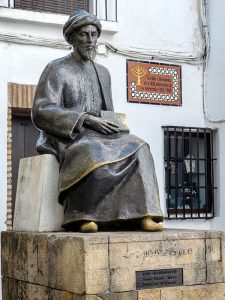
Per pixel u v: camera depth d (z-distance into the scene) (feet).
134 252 18.08
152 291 18.16
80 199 18.98
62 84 20.39
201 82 34.58
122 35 32.71
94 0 32.53
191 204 33.86
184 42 34.40
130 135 20.11
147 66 33.32
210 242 19.27
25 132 31.04
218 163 34.42
